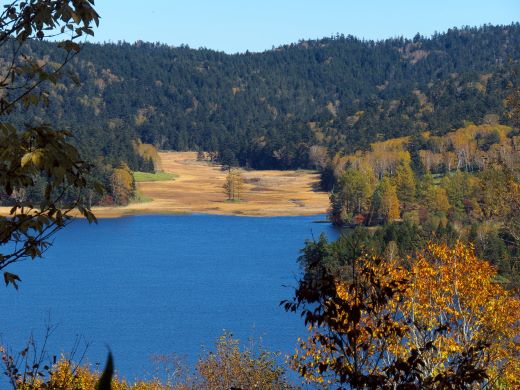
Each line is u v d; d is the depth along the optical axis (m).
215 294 158.25
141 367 94.44
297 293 16.84
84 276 180.12
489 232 113.88
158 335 119.31
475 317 36.59
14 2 12.45
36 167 11.34
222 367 46.72
